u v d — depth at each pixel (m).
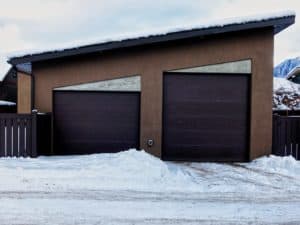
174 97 10.65
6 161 8.94
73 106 10.62
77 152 10.58
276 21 10.08
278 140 10.79
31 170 7.93
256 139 10.61
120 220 5.30
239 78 10.70
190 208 5.91
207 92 10.68
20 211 5.55
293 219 5.52
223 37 10.60
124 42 10.15
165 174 8.05
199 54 10.59
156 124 10.55
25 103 11.83
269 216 5.64
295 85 22.69
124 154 9.32
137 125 10.68
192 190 6.98
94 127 10.63
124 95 10.65
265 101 10.62
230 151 10.70
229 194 6.79
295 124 10.91
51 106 10.55
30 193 6.43
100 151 10.61
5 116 9.62
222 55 10.60
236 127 10.72
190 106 10.67
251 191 7.03
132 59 10.59
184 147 10.67
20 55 10.09
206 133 10.70
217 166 9.72
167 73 10.64
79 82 10.59
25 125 9.65
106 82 10.61
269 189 7.21
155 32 10.14
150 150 10.55
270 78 10.62
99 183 7.15
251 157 10.60
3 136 9.64
